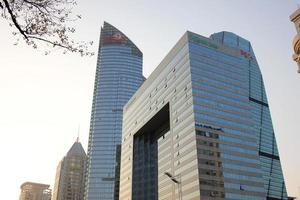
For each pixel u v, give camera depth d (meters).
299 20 54.81
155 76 192.88
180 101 156.62
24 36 13.37
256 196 142.12
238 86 163.75
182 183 141.62
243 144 150.38
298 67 54.25
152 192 197.62
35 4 13.24
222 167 138.75
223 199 132.38
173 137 158.00
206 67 157.25
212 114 147.38
